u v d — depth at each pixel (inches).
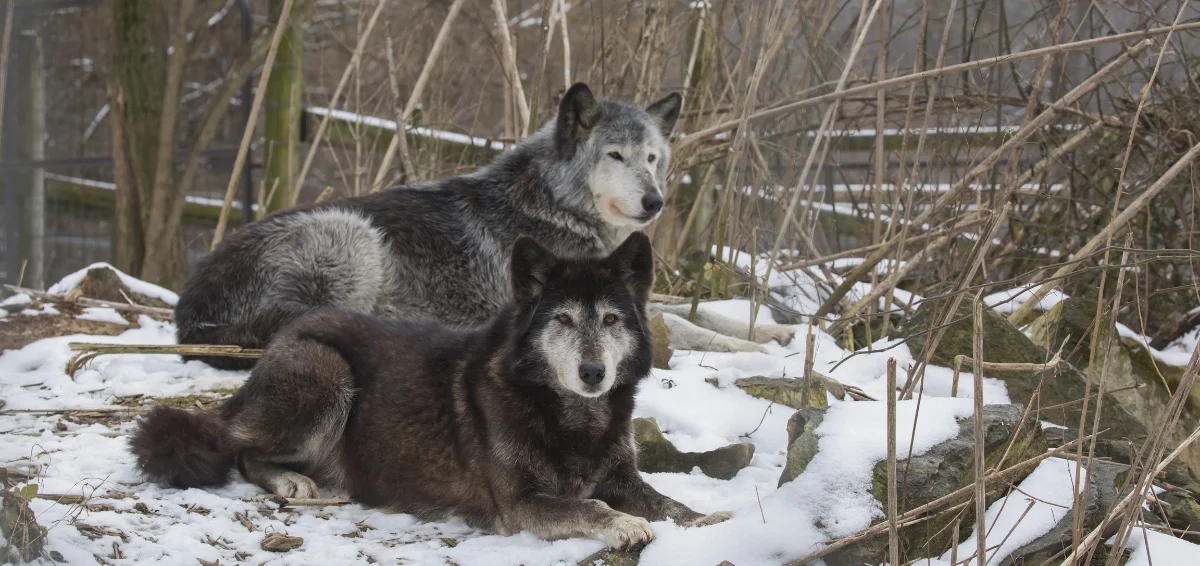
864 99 299.9
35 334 270.8
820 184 327.3
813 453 154.5
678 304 279.4
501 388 160.6
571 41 479.5
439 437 165.8
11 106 441.1
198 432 168.9
